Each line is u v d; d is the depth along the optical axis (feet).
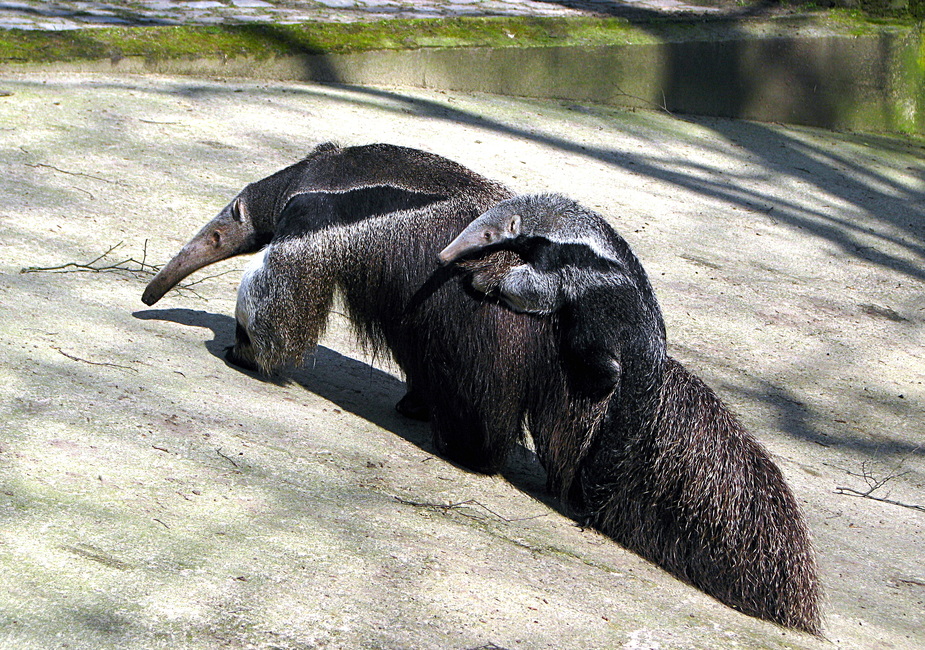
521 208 20.39
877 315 39.55
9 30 45.21
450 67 55.06
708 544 19.76
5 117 38.55
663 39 61.11
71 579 14.43
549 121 53.78
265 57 49.80
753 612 19.27
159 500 17.22
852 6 70.95
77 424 19.30
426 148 44.55
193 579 15.01
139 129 40.40
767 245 44.11
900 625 19.99
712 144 57.36
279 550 16.39
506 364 21.42
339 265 22.84
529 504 21.95
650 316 20.59
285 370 26.25
